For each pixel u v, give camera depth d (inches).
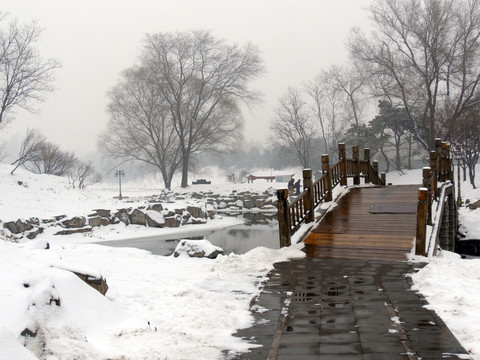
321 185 527.5
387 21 1615.4
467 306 232.8
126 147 2126.0
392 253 371.6
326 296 266.5
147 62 1989.4
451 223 683.4
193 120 1993.1
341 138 2327.8
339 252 382.6
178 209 1159.6
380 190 606.5
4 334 149.0
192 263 417.7
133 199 1851.6
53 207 1031.0
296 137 2452.0
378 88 1894.7
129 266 390.6
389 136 2049.7
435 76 1541.6
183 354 184.7
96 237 914.7
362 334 205.3
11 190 1087.6
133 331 208.1
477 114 1446.9
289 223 411.8
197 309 240.7
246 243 828.0
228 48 1988.2
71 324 195.0
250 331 215.6
